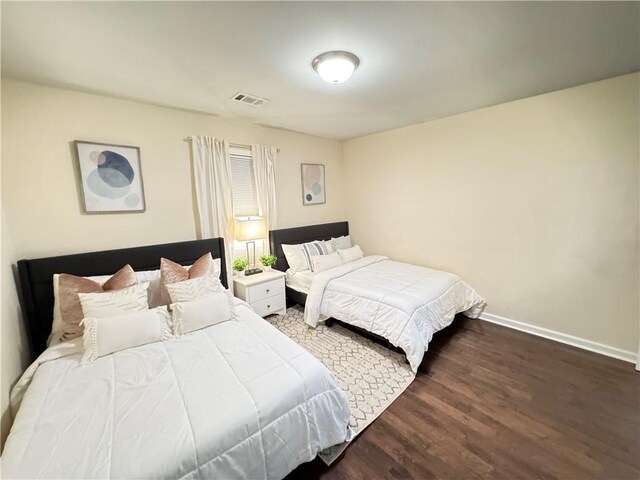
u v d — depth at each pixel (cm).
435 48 174
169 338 186
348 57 178
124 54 170
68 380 143
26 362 190
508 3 134
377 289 273
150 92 229
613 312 241
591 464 146
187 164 285
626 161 224
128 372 148
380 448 159
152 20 138
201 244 287
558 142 253
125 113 244
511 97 265
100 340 166
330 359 247
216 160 299
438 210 348
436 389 207
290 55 176
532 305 286
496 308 312
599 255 244
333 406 151
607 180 234
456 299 298
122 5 126
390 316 243
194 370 149
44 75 192
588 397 193
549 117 256
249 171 338
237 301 254
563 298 266
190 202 289
